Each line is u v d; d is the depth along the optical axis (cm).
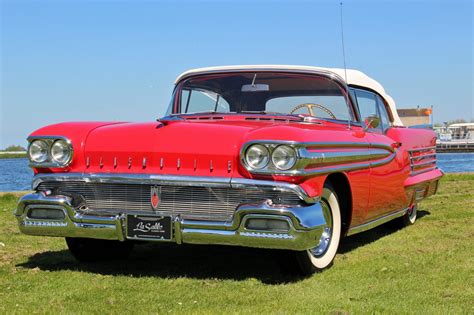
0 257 493
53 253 515
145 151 410
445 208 816
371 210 526
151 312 334
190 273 437
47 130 439
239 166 389
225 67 534
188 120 465
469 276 419
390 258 486
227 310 334
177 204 404
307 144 383
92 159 426
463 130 8431
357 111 532
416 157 661
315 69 514
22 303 353
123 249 493
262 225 380
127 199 417
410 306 344
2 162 5875
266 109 513
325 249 443
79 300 360
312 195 388
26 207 434
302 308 339
